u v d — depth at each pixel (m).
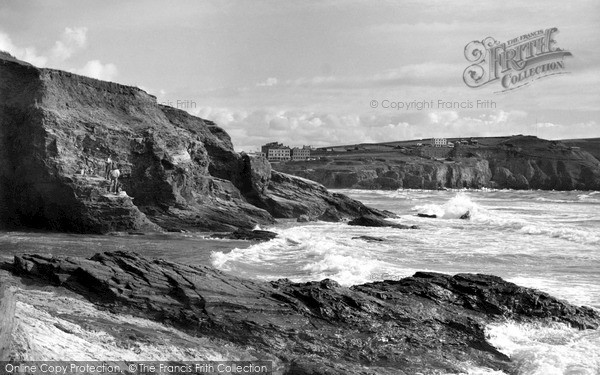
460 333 16.11
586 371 14.13
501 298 17.72
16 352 9.63
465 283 18.53
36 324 11.62
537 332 16.59
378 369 14.18
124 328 13.91
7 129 39.28
